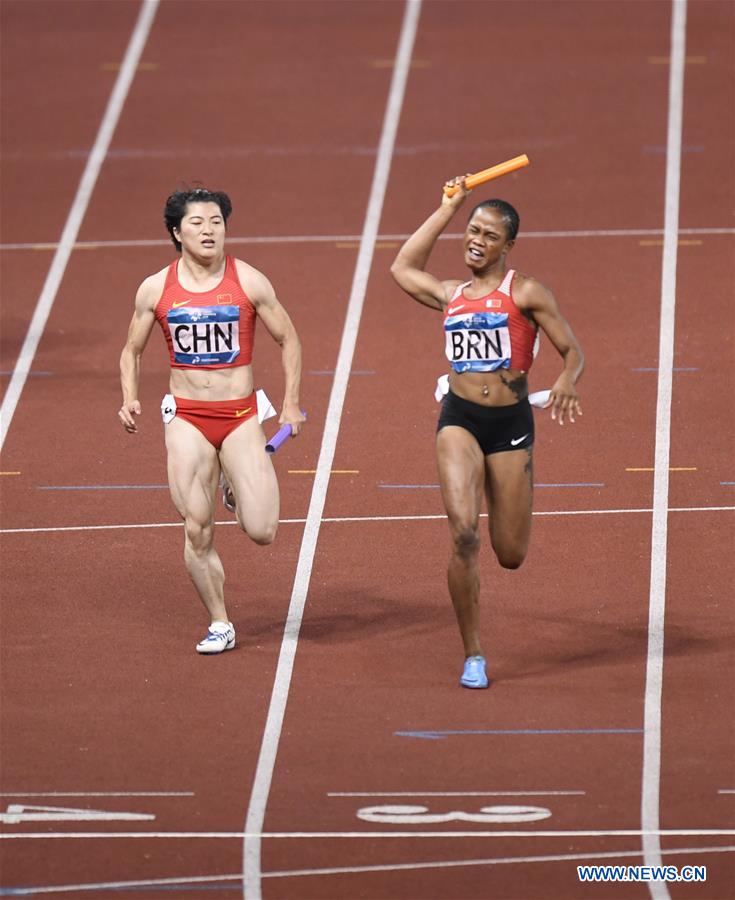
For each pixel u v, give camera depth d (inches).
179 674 1455.5
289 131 2869.1
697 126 2829.7
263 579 1627.7
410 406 2036.2
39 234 2583.7
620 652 1476.4
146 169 2775.6
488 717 1375.5
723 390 2050.9
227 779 1290.6
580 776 1285.7
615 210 2591.0
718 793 1256.2
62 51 3169.3
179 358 1453.0
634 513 1744.6
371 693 1418.6
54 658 1486.2
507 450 1405.0
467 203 2620.6
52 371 2167.8
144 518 1771.7
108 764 1315.2
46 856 1186.0
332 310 2320.4
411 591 1600.6
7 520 1771.7
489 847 1190.3
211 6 3312.0
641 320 2257.6
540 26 3176.7
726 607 1549.0
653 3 3240.7
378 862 1173.7
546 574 1620.3
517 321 1386.6
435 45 3127.5
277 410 2042.3
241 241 2532.0
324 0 3316.9
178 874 1162.0
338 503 1792.6
